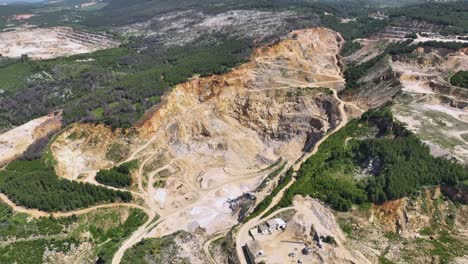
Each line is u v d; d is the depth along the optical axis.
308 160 136.38
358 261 99.06
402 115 147.00
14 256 107.62
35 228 116.62
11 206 123.50
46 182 132.50
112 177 143.12
